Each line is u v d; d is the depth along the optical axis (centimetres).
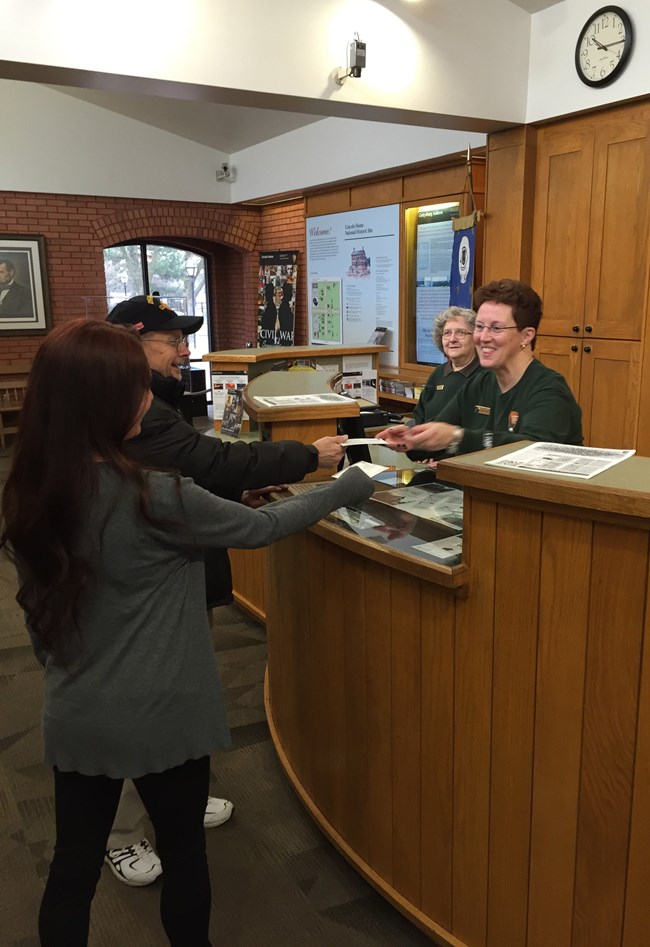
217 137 848
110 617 124
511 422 208
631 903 130
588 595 126
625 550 120
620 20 388
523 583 135
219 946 177
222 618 364
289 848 211
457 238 529
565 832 138
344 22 387
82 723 125
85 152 823
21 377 840
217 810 221
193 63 353
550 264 461
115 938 181
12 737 271
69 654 125
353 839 194
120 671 125
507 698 143
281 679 234
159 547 125
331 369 421
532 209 467
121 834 199
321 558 188
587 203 432
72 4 323
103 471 120
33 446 118
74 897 133
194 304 1007
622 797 128
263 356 377
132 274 955
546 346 471
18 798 236
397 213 653
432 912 170
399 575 161
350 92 396
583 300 443
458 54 423
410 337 665
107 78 345
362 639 176
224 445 170
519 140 458
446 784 159
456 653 151
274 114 729
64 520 117
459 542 161
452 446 182
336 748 195
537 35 438
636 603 120
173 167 871
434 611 154
